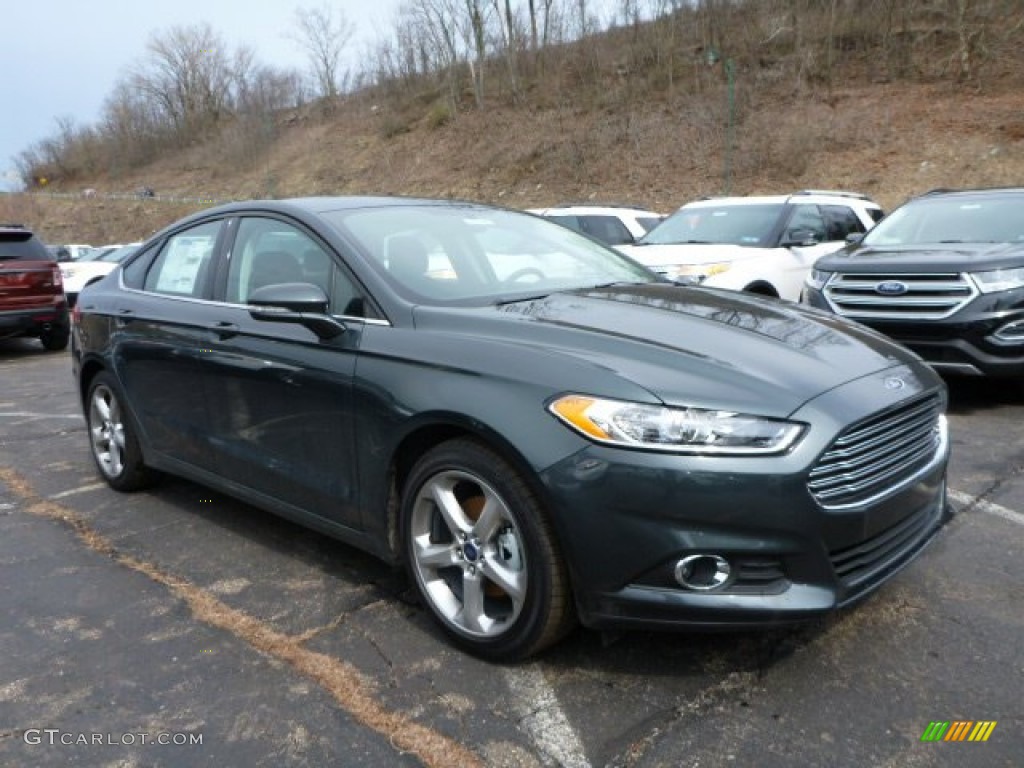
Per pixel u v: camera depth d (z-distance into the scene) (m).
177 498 4.73
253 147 42.34
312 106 45.78
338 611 3.26
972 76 21.73
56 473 5.32
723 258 7.77
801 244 8.30
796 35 25.75
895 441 2.74
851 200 9.92
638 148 24.55
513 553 2.72
